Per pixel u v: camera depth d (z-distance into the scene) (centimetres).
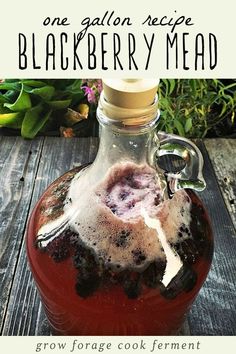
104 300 31
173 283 31
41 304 40
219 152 57
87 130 66
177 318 34
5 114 61
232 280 43
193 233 33
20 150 56
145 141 30
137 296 31
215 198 50
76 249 31
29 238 34
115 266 31
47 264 32
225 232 47
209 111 67
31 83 63
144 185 32
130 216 31
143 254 31
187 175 32
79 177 34
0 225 47
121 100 27
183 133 62
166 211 32
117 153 31
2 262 43
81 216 32
